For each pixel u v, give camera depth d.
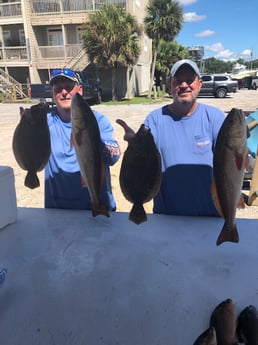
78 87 2.51
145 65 31.72
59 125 2.59
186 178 2.45
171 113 2.50
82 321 1.43
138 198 1.65
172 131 2.46
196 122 2.45
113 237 2.11
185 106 2.42
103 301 1.54
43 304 1.53
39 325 1.41
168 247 1.97
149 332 1.36
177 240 2.05
